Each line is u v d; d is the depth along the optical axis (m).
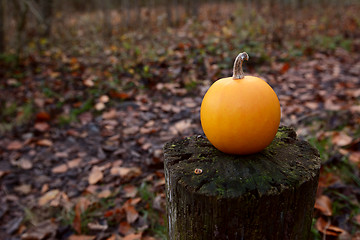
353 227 1.06
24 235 1.14
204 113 0.80
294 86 2.12
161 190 1.27
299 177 0.76
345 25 3.73
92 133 1.79
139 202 1.25
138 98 2.09
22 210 1.28
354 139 1.37
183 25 4.04
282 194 0.73
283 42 3.07
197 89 2.12
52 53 2.96
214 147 0.88
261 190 0.73
